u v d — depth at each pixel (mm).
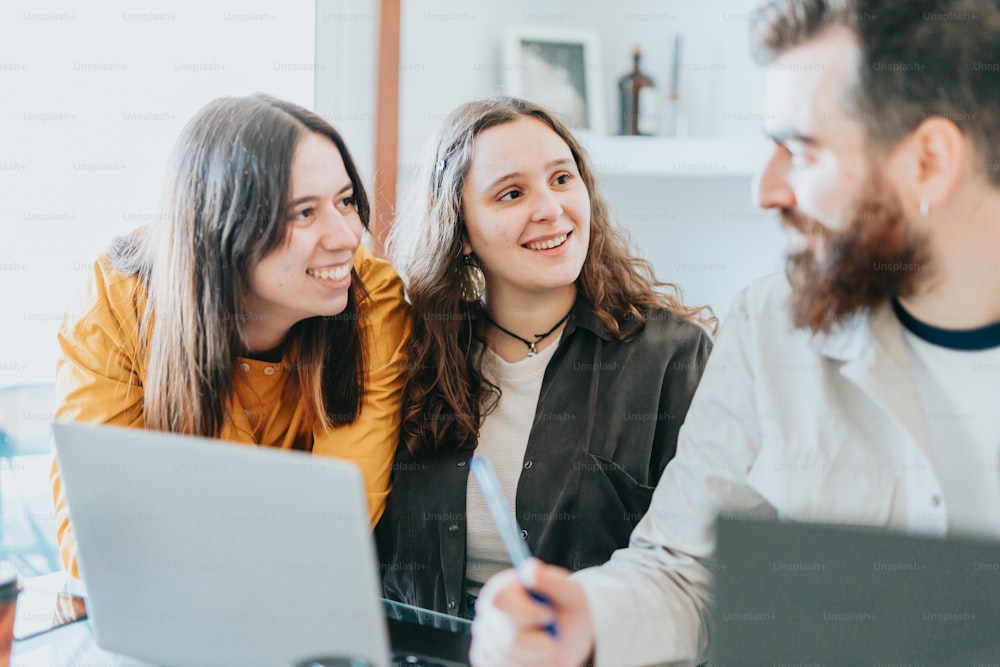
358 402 1437
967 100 884
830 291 991
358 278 1425
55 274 2107
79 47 2070
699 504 1118
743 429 1108
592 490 1390
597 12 2605
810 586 731
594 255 1462
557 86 2549
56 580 1308
